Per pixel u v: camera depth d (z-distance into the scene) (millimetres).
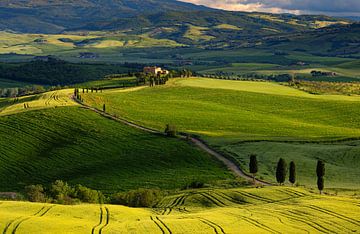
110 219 72938
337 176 127875
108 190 130625
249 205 92750
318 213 81875
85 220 70875
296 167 136500
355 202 91938
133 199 103312
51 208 77000
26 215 70000
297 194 101375
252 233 66625
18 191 142625
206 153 160125
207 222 71875
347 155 148875
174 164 152125
